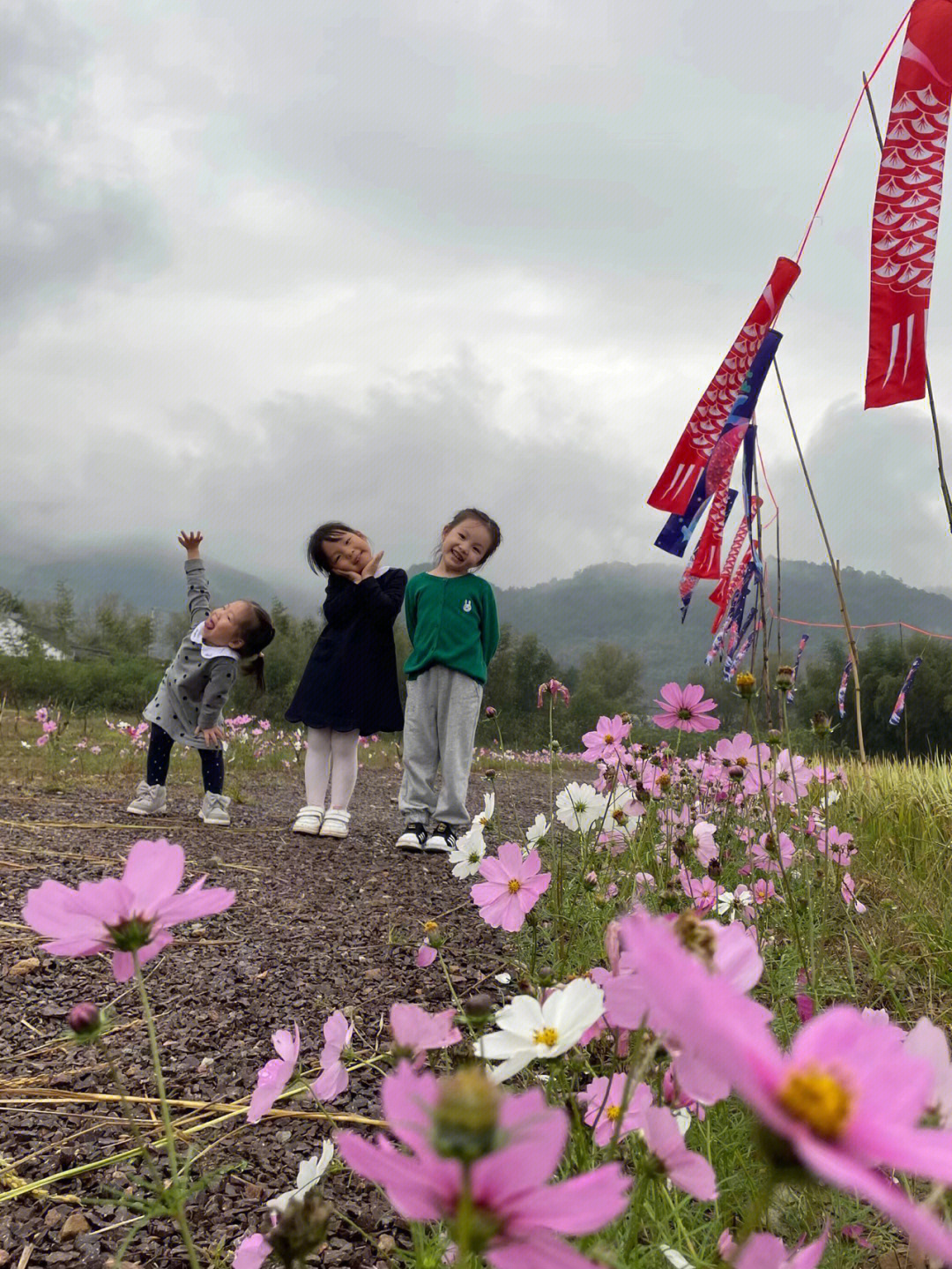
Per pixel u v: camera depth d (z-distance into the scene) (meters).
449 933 2.76
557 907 2.18
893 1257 1.16
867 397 2.34
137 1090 1.79
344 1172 1.48
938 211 2.30
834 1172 0.37
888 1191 0.36
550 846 2.46
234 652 4.91
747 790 2.77
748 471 3.59
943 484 2.25
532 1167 0.40
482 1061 0.88
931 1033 0.73
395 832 4.93
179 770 7.82
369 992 2.29
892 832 3.60
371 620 4.59
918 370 2.29
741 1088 0.39
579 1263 0.41
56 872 3.46
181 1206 0.85
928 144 2.32
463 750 4.27
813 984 1.75
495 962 2.46
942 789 3.99
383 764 10.89
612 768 2.76
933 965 2.26
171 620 52.16
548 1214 0.41
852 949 2.42
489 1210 0.42
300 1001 2.24
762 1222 1.15
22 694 24.28
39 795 5.71
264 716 25.02
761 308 2.98
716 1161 1.20
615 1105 0.98
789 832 2.54
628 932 0.35
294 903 3.14
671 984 0.35
